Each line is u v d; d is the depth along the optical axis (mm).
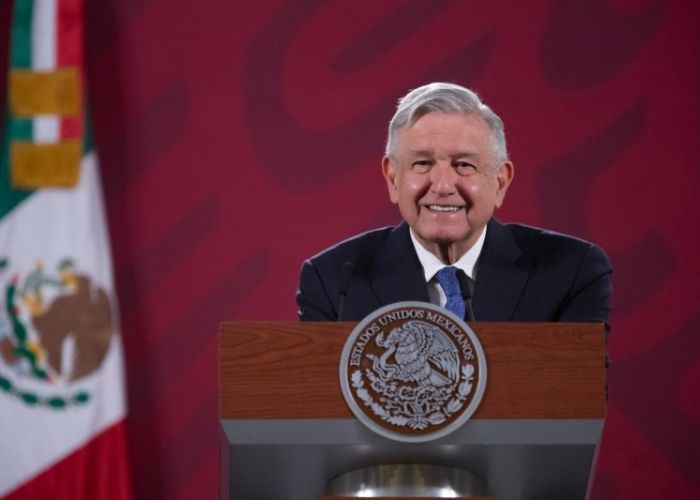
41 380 14953
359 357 6664
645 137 16766
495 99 16906
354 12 17125
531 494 7082
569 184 16688
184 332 16359
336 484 6969
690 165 16688
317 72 16984
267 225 16625
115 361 15133
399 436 6570
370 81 16984
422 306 6738
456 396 6621
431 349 6672
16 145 15500
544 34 17047
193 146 16766
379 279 9375
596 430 6609
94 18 16953
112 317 15234
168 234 16562
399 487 6852
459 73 17000
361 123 16875
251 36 17047
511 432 6617
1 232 15242
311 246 16609
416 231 9281
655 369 16203
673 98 16844
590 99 16891
